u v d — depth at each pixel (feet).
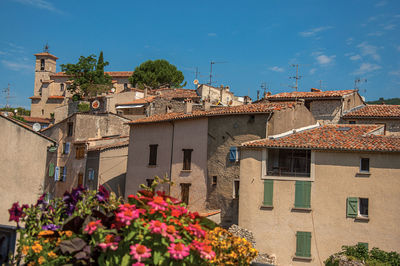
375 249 87.71
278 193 96.12
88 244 22.81
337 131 104.63
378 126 110.22
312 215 93.40
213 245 27.30
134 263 20.42
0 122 62.59
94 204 26.89
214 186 109.91
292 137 101.91
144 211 21.71
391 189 89.97
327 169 94.12
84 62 263.08
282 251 93.86
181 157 118.52
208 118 113.80
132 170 129.70
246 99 165.68
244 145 99.14
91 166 140.36
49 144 66.80
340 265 82.58
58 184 153.28
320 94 145.07
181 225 22.07
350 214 91.35
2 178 61.93
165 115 131.13
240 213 98.07
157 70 283.79
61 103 288.10
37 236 26.35
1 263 25.93
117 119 162.61
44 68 333.42
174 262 20.74
